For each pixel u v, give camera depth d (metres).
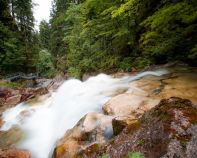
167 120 3.53
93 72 17.39
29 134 7.26
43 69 36.22
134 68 12.52
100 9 15.34
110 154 3.84
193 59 9.88
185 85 6.91
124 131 4.21
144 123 3.99
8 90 14.33
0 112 9.91
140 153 3.39
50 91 12.20
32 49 35.66
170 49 10.45
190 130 3.35
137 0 10.29
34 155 6.20
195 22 8.78
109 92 7.66
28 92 13.62
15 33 32.59
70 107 7.30
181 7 6.98
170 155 3.09
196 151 3.14
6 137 7.32
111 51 16.41
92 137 5.02
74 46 22.70
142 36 10.80
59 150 5.03
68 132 5.62
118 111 5.61
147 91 6.81
